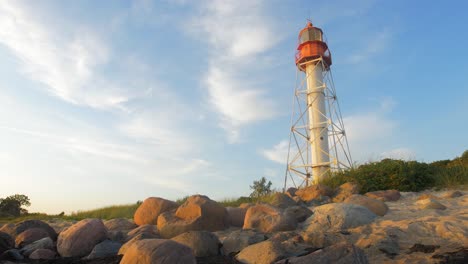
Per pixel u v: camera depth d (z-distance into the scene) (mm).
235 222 8555
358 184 11469
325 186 11336
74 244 6914
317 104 26156
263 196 13977
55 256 6926
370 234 5859
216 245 6148
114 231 8188
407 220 6488
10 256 6676
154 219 9008
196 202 8016
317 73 26797
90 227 7219
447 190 10562
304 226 7250
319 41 26719
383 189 11359
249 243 6148
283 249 5379
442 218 6219
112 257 6070
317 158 25109
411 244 5262
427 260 4520
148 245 4762
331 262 4359
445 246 4984
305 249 5484
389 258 4824
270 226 7148
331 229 6789
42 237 8039
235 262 5363
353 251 4426
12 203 29000
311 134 25844
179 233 7527
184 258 4672
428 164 12609
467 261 4301
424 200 8461
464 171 11438
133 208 16703
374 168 12211
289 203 9836
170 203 9242
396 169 11758
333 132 26172
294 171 25953
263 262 5086
